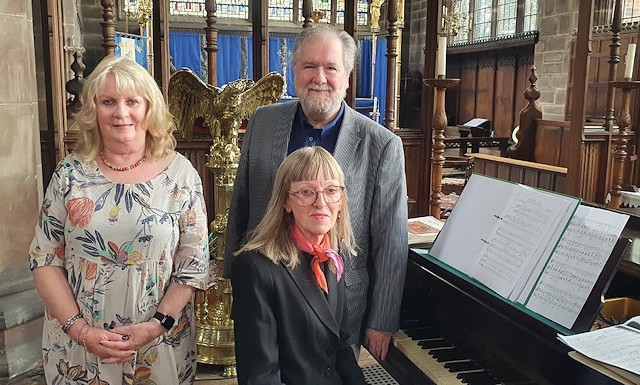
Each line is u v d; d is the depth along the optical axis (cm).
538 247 160
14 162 296
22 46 296
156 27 382
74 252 174
